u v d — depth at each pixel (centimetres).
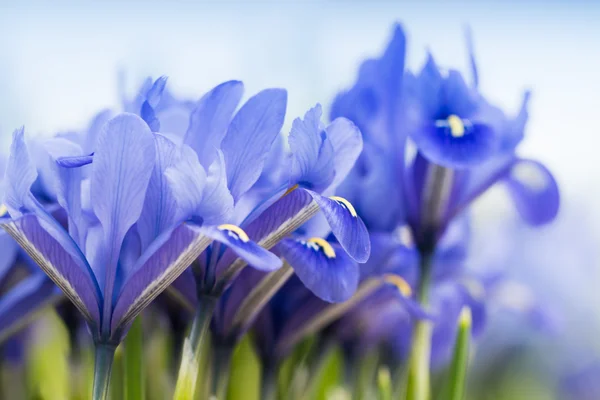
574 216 96
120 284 41
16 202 40
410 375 48
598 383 92
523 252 86
